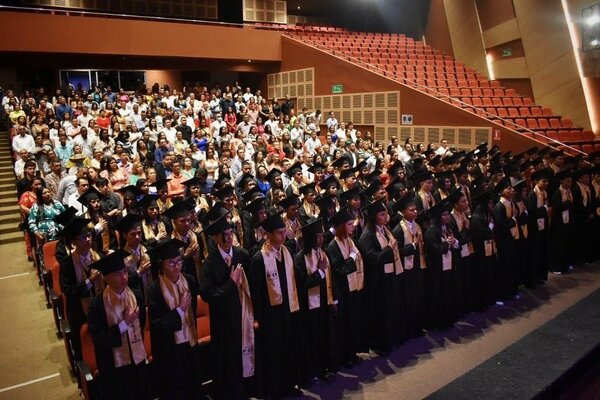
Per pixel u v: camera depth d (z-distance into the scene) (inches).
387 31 954.7
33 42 584.1
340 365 188.1
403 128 633.0
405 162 462.9
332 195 242.2
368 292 197.5
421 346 204.7
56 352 209.2
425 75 693.9
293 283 171.6
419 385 174.1
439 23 826.8
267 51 770.2
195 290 158.2
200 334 178.9
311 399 167.8
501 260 246.5
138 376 149.8
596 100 573.9
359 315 190.7
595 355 102.0
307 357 177.2
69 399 174.1
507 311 238.4
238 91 693.9
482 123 553.0
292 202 227.3
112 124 511.2
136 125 522.3
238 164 430.6
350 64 683.4
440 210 212.4
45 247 253.9
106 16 669.9
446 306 216.8
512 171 326.3
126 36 640.4
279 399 169.0
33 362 200.8
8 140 517.0
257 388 168.1
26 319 241.4
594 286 270.7
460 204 228.1
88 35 615.5
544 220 270.8
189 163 389.4
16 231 384.5
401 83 628.4
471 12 742.5
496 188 251.9
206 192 336.5
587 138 561.0
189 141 511.2
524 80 666.8
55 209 293.1
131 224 186.1
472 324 224.7
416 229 209.9
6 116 545.0
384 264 193.9
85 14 657.0
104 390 145.4
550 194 316.8
